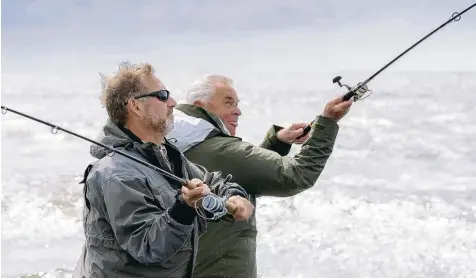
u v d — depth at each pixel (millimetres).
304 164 4367
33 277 6676
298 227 8195
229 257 4320
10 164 11383
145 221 3334
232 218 3861
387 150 13125
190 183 3326
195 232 3561
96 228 3461
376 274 7215
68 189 9953
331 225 8258
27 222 8203
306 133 5016
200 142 4387
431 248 7770
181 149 4363
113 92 3584
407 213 8914
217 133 4438
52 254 7285
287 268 7188
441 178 10984
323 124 4414
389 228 8258
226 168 4348
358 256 7496
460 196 9844
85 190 3506
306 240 7812
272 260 7336
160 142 3654
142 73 3604
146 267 3441
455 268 7363
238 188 3699
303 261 7359
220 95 4605
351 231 8164
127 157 3436
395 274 7211
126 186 3375
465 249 7664
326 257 7441
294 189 4355
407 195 9828
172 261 3488
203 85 4617
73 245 7543
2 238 7648
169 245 3289
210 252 4305
